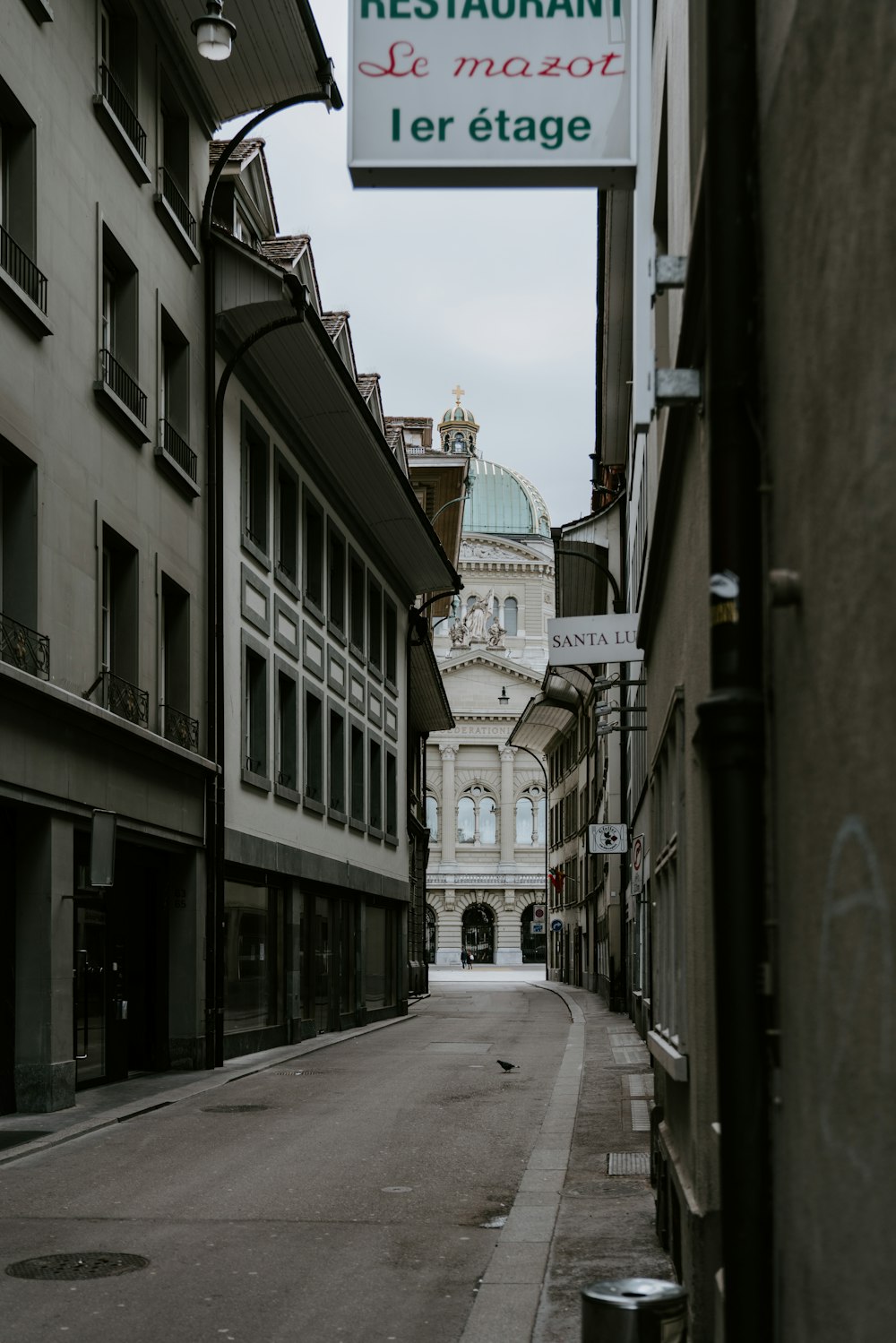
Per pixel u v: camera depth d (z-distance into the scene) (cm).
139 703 2005
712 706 435
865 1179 310
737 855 431
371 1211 1098
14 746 1548
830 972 348
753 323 454
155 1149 1420
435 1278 882
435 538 3975
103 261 1997
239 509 2609
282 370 2738
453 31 681
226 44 1841
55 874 1675
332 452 3206
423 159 675
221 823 2319
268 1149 1416
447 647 11719
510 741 8169
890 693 287
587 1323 473
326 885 3297
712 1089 669
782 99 407
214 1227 1043
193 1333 762
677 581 863
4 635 1565
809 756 375
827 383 346
